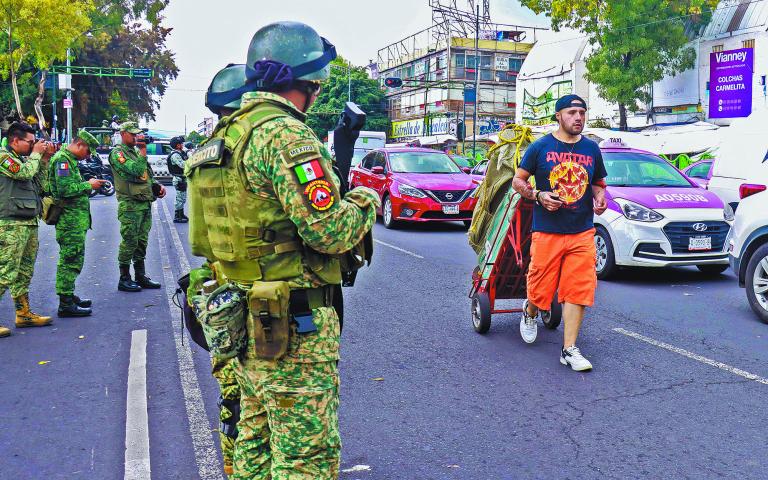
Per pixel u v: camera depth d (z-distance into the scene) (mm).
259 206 2264
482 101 58812
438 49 59969
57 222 6793
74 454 3842
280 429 2350
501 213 5848
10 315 7043
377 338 6133
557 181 4977
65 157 6711
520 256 5715
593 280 5137
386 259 10477
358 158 23234
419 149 15812
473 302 6328
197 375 5145
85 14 35531
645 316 6816
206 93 3258
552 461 3676
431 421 4238
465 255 10906
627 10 28688
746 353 5555
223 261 2359
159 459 3760
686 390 4719
